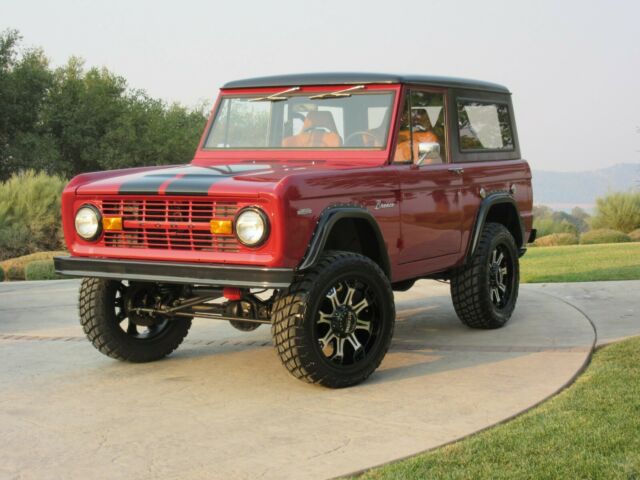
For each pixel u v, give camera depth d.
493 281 6.79
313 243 4.68
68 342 6.58
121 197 5.05
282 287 4.52
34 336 6.85
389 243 5.38
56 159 37.00
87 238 5.19
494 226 6.81
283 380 5.20
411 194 5.59
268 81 6.04
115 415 4.46
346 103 5.72
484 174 6.55
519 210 7.18
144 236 5.00
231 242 4.71
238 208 4.63
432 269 5.94
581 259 12.19
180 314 5.49
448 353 5.86
